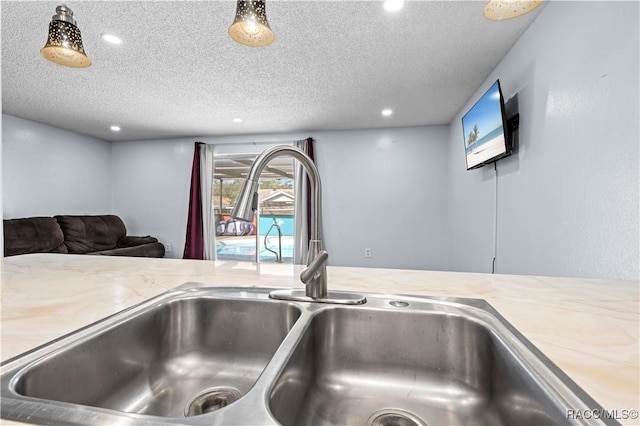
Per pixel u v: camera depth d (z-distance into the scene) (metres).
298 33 1.84
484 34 1.85
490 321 0.61
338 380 0.70
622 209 1.12
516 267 1.94
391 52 2.07
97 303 0.73
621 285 0.88
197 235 4.37
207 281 0.94
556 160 1.51
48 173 3.79
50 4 1.55
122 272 1.06
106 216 4.31
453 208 3.53
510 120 1.98
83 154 4.26
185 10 1.63
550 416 0.37
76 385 0.52
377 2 1.56
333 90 2.73
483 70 2.33
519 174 1.89
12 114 3.36
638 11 1.05
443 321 0.67
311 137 4.15
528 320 0.61
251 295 0.80
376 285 0.90
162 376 0.72
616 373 0.41
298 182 4.14
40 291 0.83
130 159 4.68
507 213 2.07
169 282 0.93
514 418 0.48
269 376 0.43
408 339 0.69
